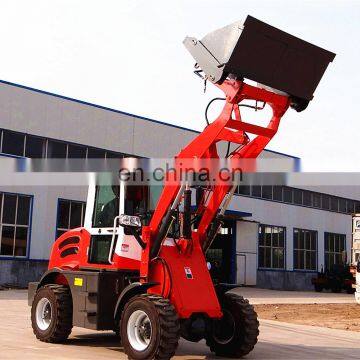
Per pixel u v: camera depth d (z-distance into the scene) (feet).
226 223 106.32
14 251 75.87
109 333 33.91
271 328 41.98
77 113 83.41
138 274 28.09
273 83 24.89
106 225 29.19
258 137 26.63
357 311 59.31
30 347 28.30
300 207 121.90
